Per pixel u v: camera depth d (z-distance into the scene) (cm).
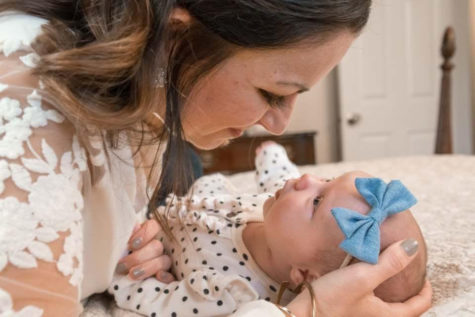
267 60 62
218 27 59
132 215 81
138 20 55
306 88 67
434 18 329
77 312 61
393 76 327
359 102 325
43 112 55
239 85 65
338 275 69
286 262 85
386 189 80
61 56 53
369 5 65
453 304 68
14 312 50
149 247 94
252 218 97
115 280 92
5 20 62
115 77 55
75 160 58
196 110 69
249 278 90
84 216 73
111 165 71
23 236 50
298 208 84
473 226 106
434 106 331
